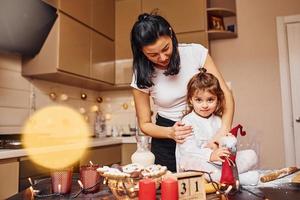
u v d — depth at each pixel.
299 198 0.75
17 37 1.92
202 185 0.78
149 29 1.10
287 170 0.98
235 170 0.85
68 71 2.24
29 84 2.31
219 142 0.90
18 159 1.55
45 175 1.70
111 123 3.21
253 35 2.91
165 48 1.14
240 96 2.89
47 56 2.16
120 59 2.99
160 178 0.76
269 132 2.79
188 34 2.72
